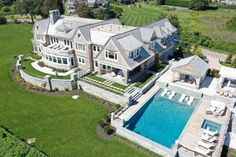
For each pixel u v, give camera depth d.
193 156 29.31
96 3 120.06
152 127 35.28
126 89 43.22
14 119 38.06
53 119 37.94
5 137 32.41
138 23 97.12
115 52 44.41
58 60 52.09
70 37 51.34
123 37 46.38
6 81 50.53
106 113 39.22
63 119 37.88
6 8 118.44
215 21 98.31
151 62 52.41
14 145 30.78
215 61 60.25
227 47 68.50
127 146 32.03
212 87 43.25
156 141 32.47
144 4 149.00
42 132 34.91
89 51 48.91
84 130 35.19
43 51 54.28
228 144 31.98
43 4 97.69
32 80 48.53
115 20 61.97
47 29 56.50
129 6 140.00
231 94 39.56
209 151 28.81
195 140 31.17
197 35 75.75
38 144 32.44
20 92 46.25
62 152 31.06
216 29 85.25
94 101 42.91
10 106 41.66
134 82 46.12
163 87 44.78
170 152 29.38
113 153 30.78
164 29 57.62
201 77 42.44
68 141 33.03
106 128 34.59
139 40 49.75
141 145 32.06
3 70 55.62
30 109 40.72
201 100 40.34
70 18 60.69
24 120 37.78
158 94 43.28
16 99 43.84
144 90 42.94
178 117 37.28
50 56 52.66
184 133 32.44
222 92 40.31
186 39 74.94
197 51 60.84
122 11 121.75
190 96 41.91
